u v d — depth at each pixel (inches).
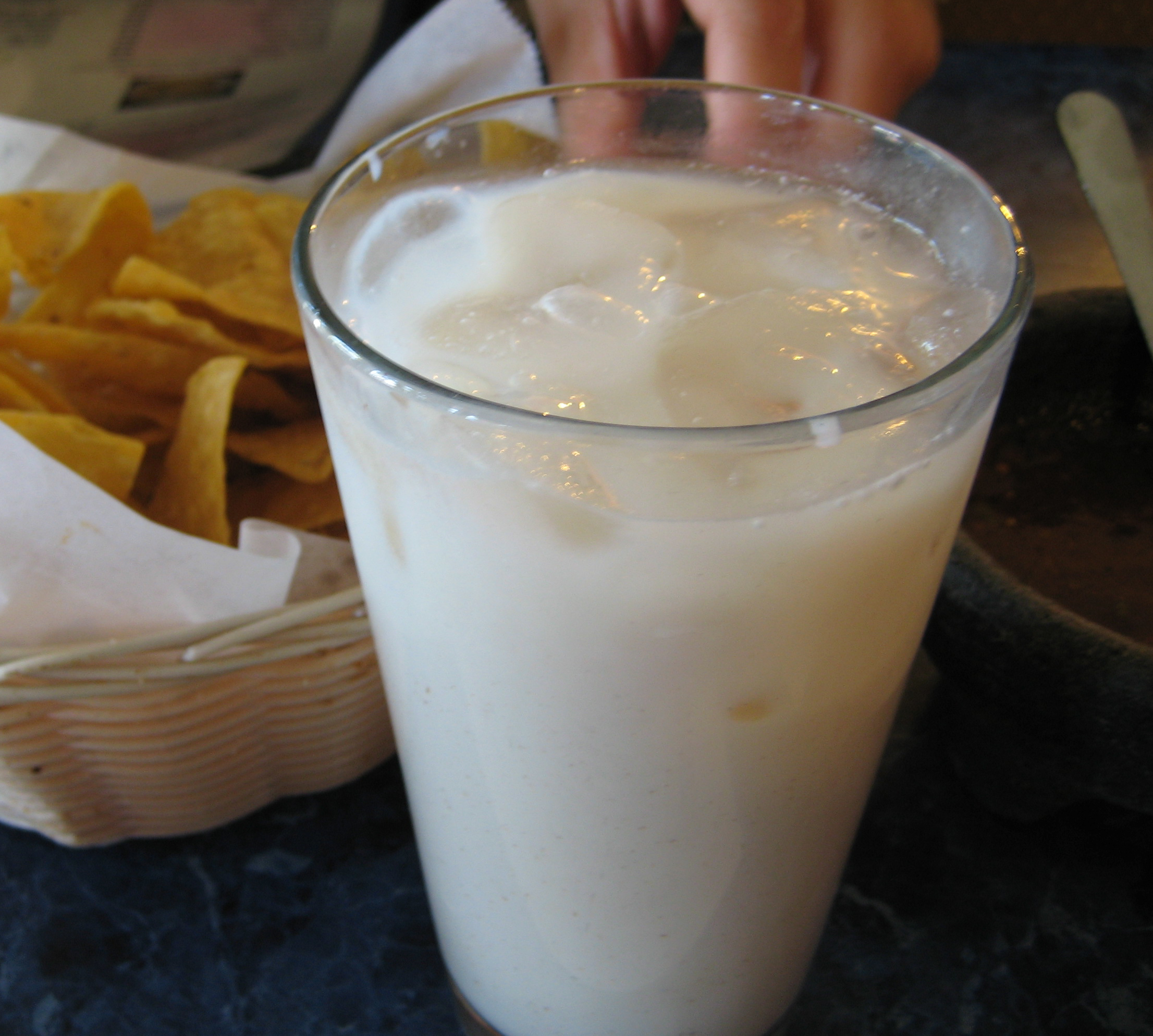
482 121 8.4
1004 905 10.3
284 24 15.7
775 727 7.2
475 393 6.6
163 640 9.1
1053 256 15.7
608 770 7.3
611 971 8.6
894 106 13.4
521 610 6.6
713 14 12.2
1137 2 22.8
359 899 10.5
